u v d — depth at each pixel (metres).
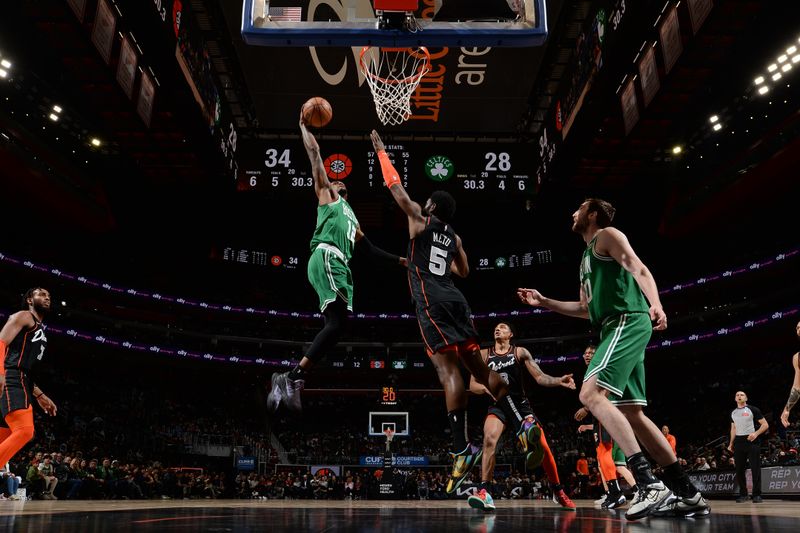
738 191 28.77
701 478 13.53
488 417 6.31
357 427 39.75
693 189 31.17
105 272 38.09
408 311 45.69
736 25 16.58
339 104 25.11
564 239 40.97
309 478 25.97
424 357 41.44
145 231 37.97
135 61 18.20
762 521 3.58
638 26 16.39
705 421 31.41
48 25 16.31
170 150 24.66
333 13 7.98
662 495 3.80
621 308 4.06
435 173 23.70
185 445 29.77
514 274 43.94
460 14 7.94
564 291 43.09
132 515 4.16
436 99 24.83
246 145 24.31
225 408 39.31
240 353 41.88
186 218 38.75
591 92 19.42
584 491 23.08
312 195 23.83
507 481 26.00
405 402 41.09
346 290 4.74
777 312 30.91
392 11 7.78
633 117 20.06
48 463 15.41
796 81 24.58
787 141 25.42
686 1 16.53
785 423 7.07
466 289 45.31
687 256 37.44
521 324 44.06
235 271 43.19
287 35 7.84
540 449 4.16
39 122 27.58
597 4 18.72
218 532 2.58
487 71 23.55
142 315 39.44
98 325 36.62
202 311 40.88
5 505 7.63
